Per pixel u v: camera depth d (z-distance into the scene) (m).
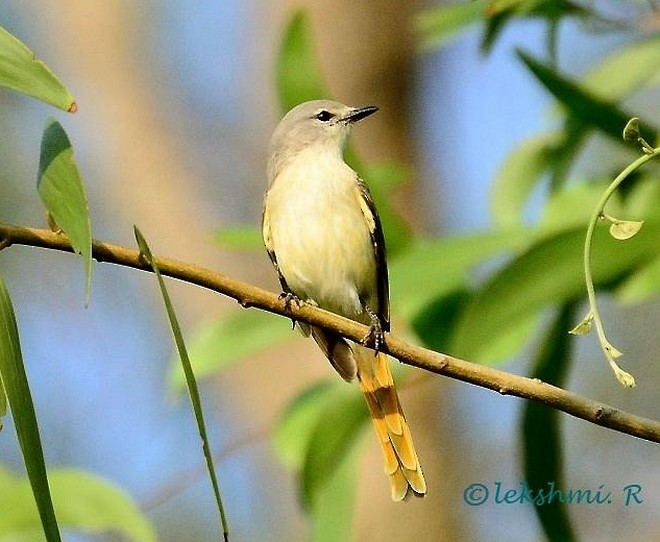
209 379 15.54
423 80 15.01
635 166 5.91
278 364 15.00
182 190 16.19
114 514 7.94
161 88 16.66
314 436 8.62
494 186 8.92
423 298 8.17
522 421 8.16
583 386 14.24
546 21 8.67
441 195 14.85
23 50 5.16
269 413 14.91
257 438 11.07
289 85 8.66
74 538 12.92
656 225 7.37
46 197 5.26
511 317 7.32
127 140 16.41
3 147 16.64
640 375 14.11
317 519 8.57
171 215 16.11
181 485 10.96
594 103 8.00
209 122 16.50
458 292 8.14
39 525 7.86
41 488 5.09
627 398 14.09
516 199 8.88
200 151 16.39
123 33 16.80
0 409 5.33
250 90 16.31
